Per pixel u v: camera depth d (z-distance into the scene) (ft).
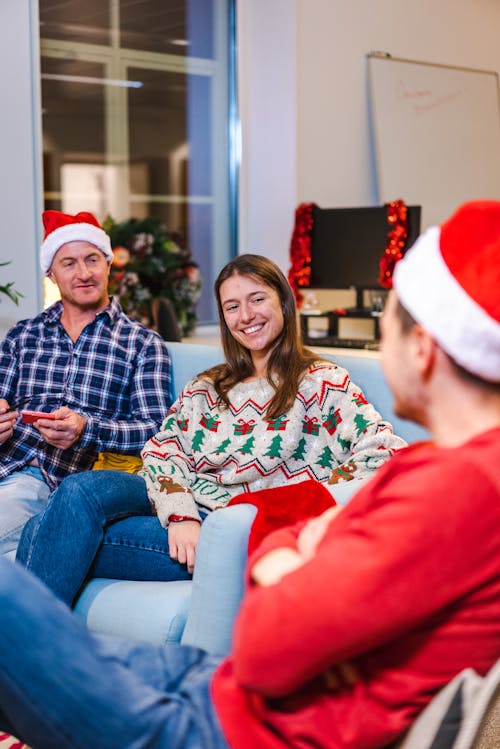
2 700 4.19
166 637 6.59
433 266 3.59
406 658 3.66
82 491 7.05
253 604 3.64
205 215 16.99
